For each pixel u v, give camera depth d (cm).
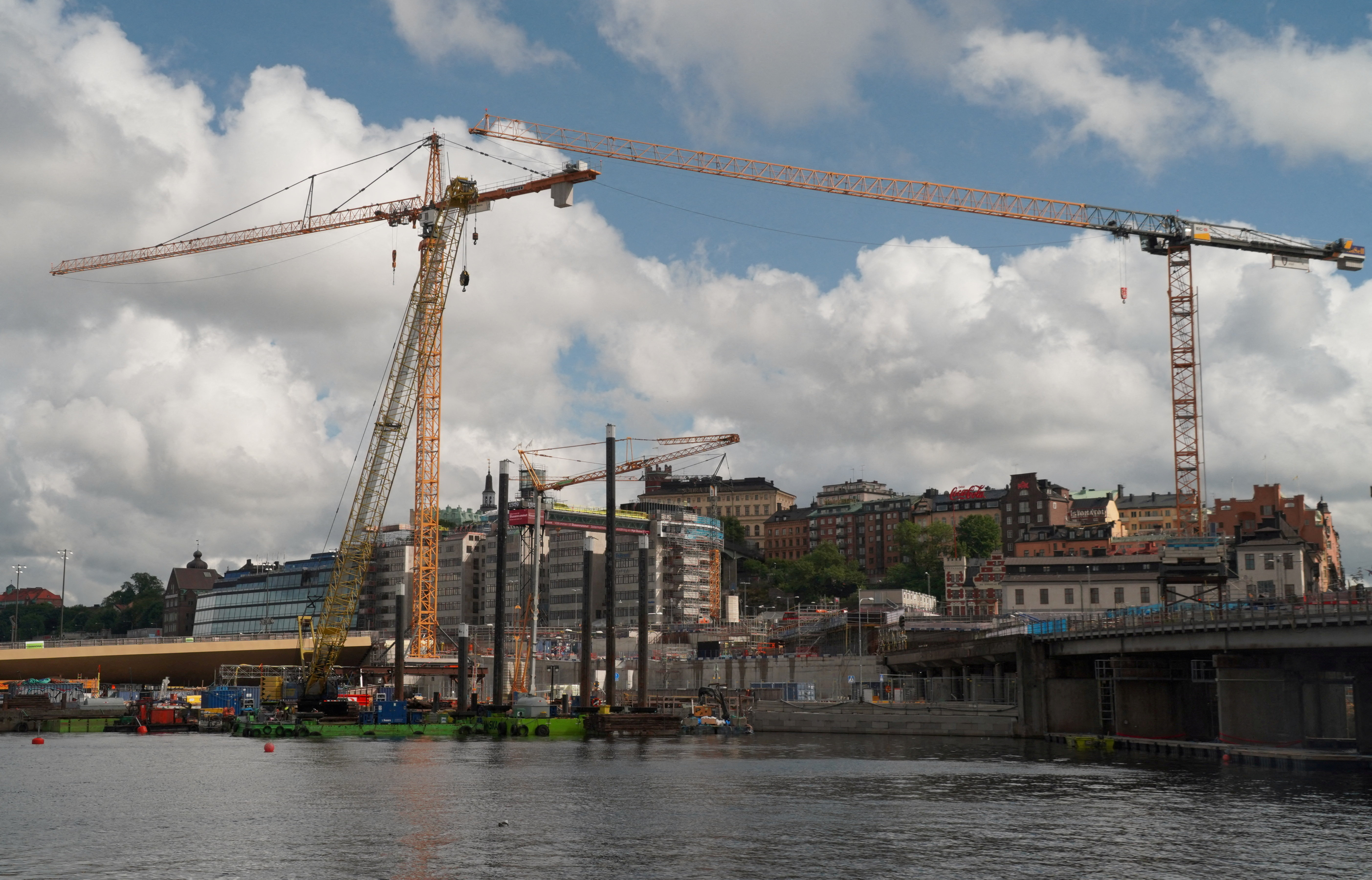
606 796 8906
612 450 17075
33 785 9806
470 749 13738
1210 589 15550
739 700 19288
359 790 9375
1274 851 6425
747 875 5922
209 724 17825
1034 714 14462
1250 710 11031
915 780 9856
